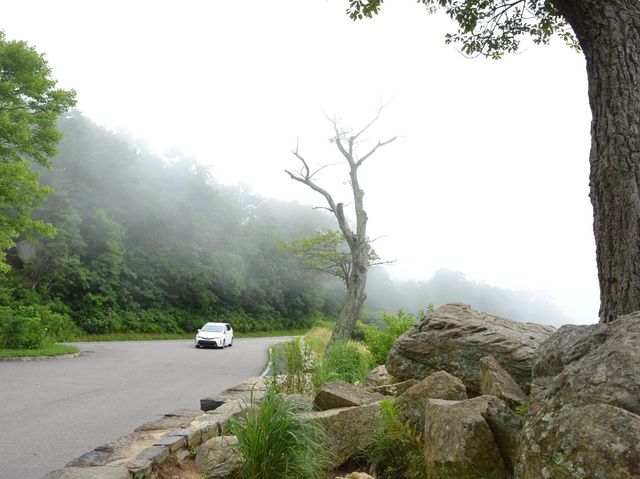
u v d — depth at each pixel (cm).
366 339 1262
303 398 657
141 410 960
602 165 464
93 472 420
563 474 237
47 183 4772
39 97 1931
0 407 955
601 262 463
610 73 470
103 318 4391
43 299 4153
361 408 521
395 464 476
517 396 466
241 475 441
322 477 473
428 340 720
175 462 501
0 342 2180
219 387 1312
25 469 582
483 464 347
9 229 2050
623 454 220
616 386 256
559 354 351
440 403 409
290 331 7306
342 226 1984
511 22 808
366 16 791
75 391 1182
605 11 479
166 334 4941
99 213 5038
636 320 303
